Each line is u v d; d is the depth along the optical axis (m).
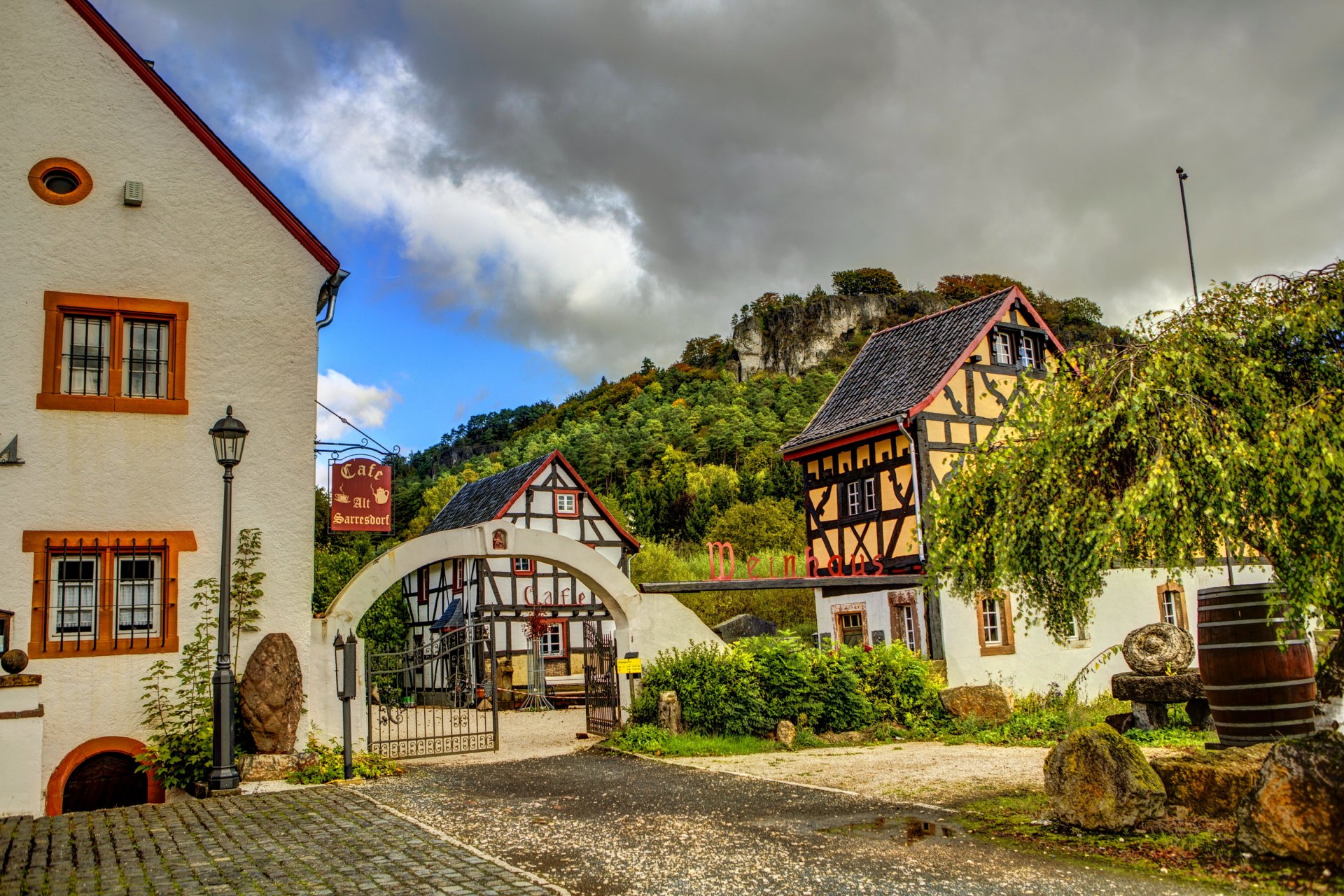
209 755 10.59
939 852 6.93
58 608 10.84
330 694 11.95
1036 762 11.38
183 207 11.92
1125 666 18.86
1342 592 6.81
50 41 11.59
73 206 11.43
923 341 21.77
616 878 6.45
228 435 10.09
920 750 13.09
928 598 17.67
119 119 11.76
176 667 11.08
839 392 22.91
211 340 11.86
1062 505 7.86
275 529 11.84
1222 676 8.94
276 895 6.06
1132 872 6.23
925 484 18.95
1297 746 6.28
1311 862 6.01
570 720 19.61
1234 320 7.77
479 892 6.09
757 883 6.23
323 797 9.76
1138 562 8.47
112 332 11.48
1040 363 21.20
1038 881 6.09
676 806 9.11
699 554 41.03
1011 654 17.97
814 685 14.46
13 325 11.00
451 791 10.15
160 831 8.12
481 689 21.19
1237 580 19.98
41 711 9.43
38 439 10.93
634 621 14.52
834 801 9.17
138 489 11.27
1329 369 7.36
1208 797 7.25
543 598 29.80
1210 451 6.86
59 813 10.33
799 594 27.41
